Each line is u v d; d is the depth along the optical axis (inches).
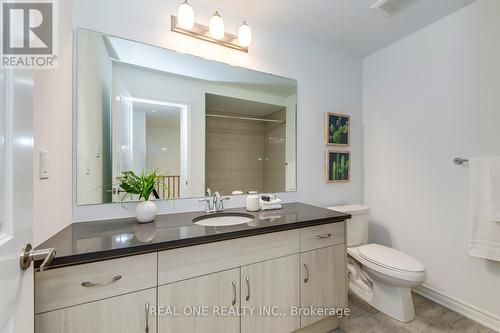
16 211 20.9
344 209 84.6
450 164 73.3
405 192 85.4
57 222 44.8
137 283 39.3
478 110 66.9
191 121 67.4
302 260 57.1
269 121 79.5
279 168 81.4
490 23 64.5
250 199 67.6
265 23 77.5
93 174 54.9
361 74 100.3
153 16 61.5
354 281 81.5
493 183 62.0
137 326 39.3
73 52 52.3
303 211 67.8
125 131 59.1
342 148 94.9
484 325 65.4
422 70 80.4
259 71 77.1
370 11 71.6
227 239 46.9
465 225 70.1
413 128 83.0
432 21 76.4
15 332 21.1
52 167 42.3
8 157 19.9
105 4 56.1
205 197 69.1
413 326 65.7
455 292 72.2
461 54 70.4
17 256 21.1
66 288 34.7
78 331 35.4
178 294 42.6
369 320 68.7
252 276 50.3
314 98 88.4
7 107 19.9
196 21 66.1
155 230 47.6
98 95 55.6
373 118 96.7
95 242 40.1
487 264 65.6
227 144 72.8
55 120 43.4
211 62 69.7
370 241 97.2
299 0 66.7
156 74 62.6
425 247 79.7
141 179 57.6
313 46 87.9
